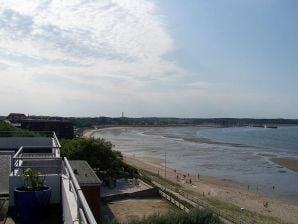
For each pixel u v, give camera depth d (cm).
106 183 5053
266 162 9756
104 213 3853
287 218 4641
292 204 5403
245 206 5150
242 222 4016
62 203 862
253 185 6744
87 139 5253
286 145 15262
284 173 8069
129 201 4453
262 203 5381
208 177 7488
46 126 8706
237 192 6069
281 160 10188
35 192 822
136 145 14600
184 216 1945
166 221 1884
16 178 898
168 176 7375
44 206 835
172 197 4603
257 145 15062
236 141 17275
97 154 5059
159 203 4428
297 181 7181
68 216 667
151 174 7150
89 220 420
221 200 5416
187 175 7638
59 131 8850
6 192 1027
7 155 1316
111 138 18912
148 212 3928
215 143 15888
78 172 3266
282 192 6209
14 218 839
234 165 9169
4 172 1179
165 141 16925
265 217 4619
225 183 6869
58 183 933
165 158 10412
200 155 11219
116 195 4534
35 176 859
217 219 2059
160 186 5456
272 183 6962
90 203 2989
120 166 5572
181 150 12662
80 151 4988
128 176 5672
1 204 929
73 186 679
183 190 5828
